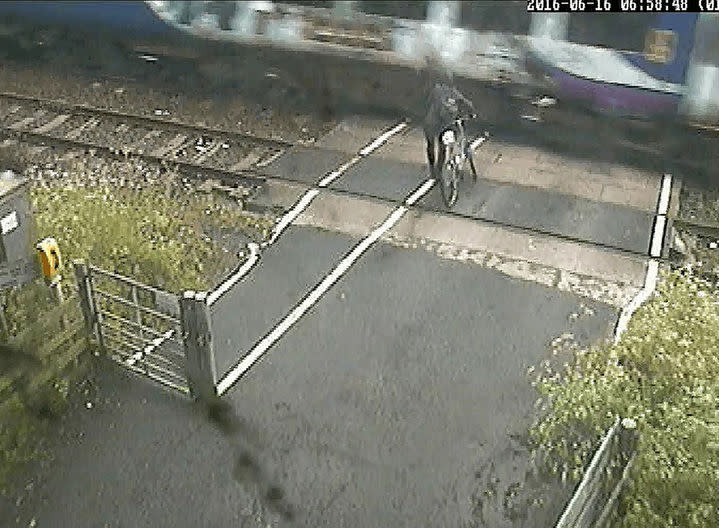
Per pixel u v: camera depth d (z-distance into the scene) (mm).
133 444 7156
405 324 8180
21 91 10734
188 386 7477
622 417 6789
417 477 6797
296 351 7949
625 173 8094
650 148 7574
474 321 8156
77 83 10266
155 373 7664
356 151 9383
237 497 6719
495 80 7363
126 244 8789
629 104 7094
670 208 8281
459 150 8320
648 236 8398
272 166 9891
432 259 8898
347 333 8117
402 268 8812
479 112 7762
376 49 7605
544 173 8312
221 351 7953
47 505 6691
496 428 7129
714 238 8602
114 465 6984
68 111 10594
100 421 7352
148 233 9141
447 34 7262
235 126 9750
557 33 6898
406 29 7391
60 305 7566
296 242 9203
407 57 7539
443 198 8969
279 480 6824
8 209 7297
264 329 8195
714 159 7523
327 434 7168
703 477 6207
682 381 7008
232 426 7273
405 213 9266
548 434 6930
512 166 8352
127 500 6727
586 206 8594
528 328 8039
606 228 8578
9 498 6738
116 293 8227
